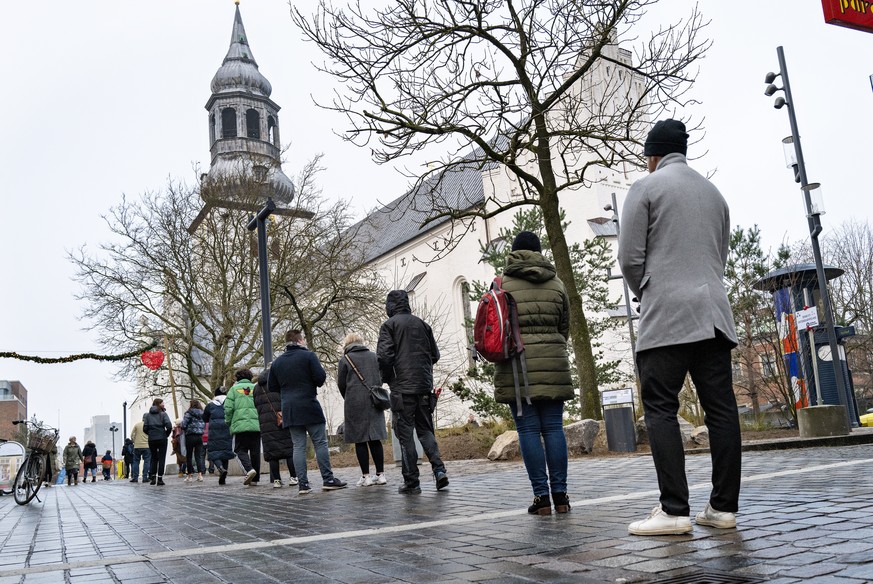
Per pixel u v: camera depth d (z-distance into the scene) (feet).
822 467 22.02
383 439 29.86
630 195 12.46
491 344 16.03
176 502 29.66
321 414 29.45
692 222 12.02
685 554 10.21
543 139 43.86
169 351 89.20
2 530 21.84
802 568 8.81
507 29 43.32
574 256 77.05
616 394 38.09
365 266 96.94
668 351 11.86
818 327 54.19
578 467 29.99
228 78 165.48
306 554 12.91
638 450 37.32
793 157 43.45
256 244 85.87
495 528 14.37
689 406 53.21
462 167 44.73
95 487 60.85
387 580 10.15
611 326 85.40
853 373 119.14
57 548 16.40
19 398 334.24
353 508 20.85
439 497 22.00
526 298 16.37
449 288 134.10
